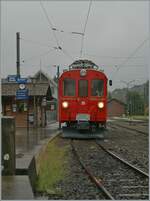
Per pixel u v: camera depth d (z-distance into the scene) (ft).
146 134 104.83
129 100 385.70
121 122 227.40
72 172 44.57
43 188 34.73
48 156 54.19
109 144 76.95
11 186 30.12
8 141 34.14
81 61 88.43
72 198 31.89
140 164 51.13
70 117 83.61
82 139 86.33
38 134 92.53
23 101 118.11
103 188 33.99
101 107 83.71
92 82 84.02
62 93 84.12
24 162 38.09
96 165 49.90
